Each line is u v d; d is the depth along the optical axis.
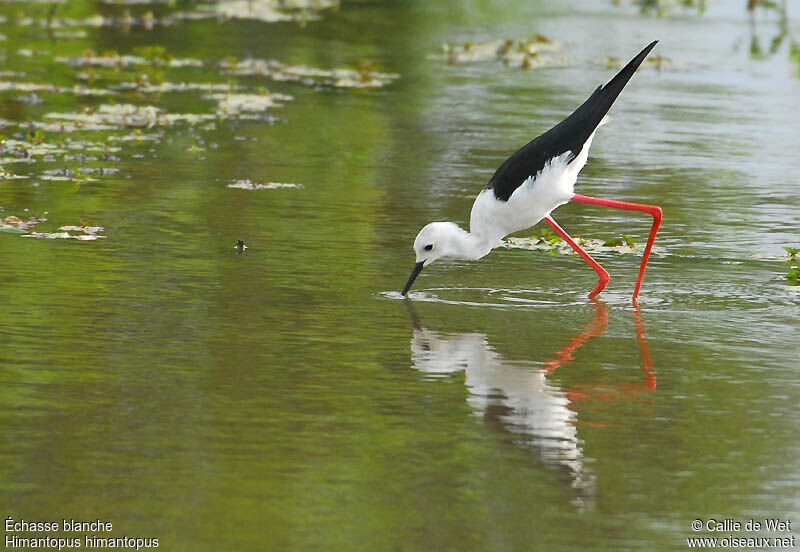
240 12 33.59
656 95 24.22
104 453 8.06
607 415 8.97
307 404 9.01
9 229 13.77
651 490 7.78
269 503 7.45
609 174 17.84
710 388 9.59
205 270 12.55
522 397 9.28
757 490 7.80
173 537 7.04
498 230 12.34
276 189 16.28
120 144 18.61
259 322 10.94
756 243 14.39
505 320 11.32
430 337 10.71
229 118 20.86
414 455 8.17
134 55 26.42
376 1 36.56
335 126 20.56
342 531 7.14
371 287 12.26
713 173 18.03
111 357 9.88
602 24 32.81
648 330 11.10
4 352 9.89
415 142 19.58
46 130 19.19
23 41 27.62
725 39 30.78
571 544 7.08
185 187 16.16
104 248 13.19
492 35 30.94
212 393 9.16
